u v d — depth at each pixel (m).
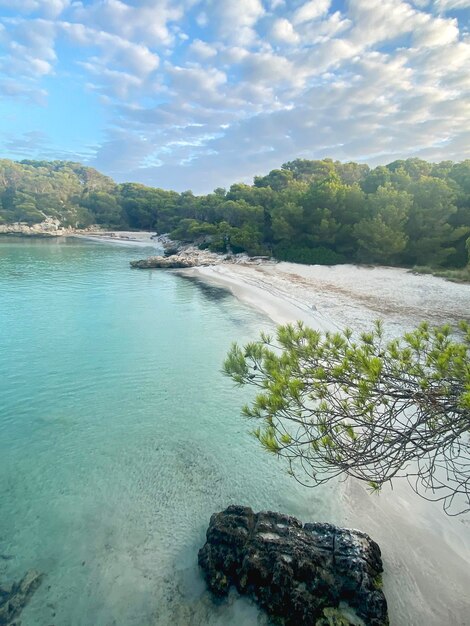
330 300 27.84
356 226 41.88
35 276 42.03
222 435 11.84
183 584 7.00
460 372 4.57
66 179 135.62
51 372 16.47
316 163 79.00
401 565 7.21
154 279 41.81
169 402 13.92
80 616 6.50
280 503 8.95
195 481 9.76
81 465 10.44
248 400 14.05
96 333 21.97
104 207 120.69
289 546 6.90
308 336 5.81
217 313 26.62
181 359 18.00
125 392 14.72
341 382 5.11
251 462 10.50
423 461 9.77
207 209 76.81
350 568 6.57
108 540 8.01
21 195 109.69
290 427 12.16
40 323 23.91
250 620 6.30
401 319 21.83
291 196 51.44
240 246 54.12
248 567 6.70
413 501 8.62
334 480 9.60
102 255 66.06
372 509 8.57
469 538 7.54
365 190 50.47
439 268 36.75
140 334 21.81
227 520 7.59
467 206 38.91
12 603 6.72
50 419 12.79
